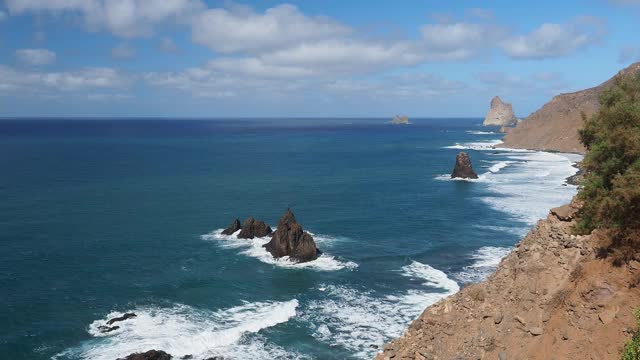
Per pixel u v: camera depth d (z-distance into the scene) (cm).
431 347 2341
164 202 7869
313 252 4962
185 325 3488
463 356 2217
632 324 1866
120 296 3997
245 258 5034
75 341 3247
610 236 2109
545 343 2039
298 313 3706
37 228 6109
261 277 4494
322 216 6912
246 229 5756
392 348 2494
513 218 6688
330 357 3075
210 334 3331
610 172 2328
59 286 4191
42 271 4556
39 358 3044
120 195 8438
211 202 7894
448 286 4219
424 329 2416
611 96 2589
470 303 2395
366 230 6138
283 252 5031
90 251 5203
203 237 5806
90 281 4322
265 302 3925
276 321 3553
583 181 2491
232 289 4184
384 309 3778
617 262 2042
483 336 2227
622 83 2681
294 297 4019
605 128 2455
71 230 6044
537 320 2116
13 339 3253
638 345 1703
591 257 2138
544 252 2350
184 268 4709
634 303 1908
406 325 3500
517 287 2298
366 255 5128
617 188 2127
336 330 3431
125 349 3139
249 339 3300
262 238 5681
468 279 4400
